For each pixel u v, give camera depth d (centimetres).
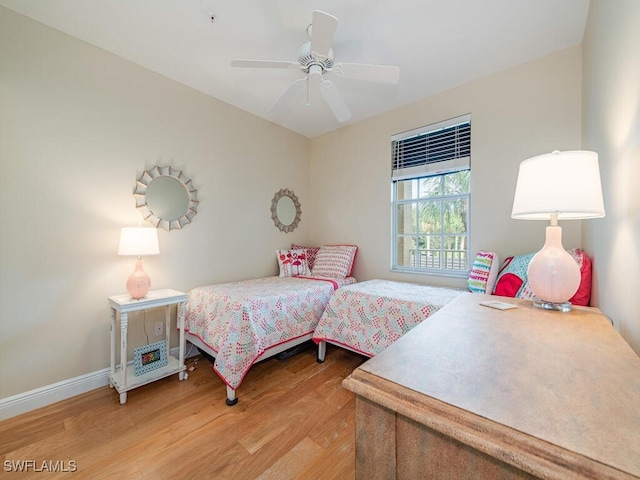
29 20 186
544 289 125
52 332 194
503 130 243
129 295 218
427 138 294
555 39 205
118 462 139
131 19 188
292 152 378
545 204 112
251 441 154
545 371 67
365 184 342
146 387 210
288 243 372
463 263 274
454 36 202
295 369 240
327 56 175
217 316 220
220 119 298
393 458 59
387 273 321
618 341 86
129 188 233
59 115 198
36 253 189
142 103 240
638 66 97
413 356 75
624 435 45
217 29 197
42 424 168
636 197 99
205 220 285
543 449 43
